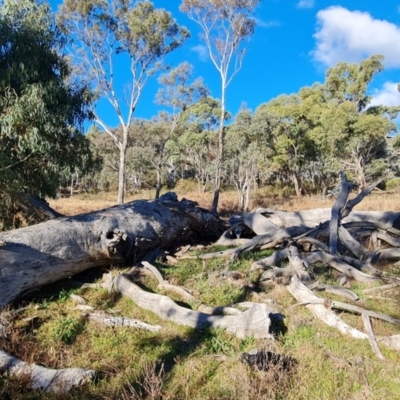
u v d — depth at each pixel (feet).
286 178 147.84
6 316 19.07
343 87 143.23
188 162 163.02
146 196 141.79
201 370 15.46
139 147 160.35
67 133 28.53
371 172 127.34
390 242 33.47
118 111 81.41
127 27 78.84
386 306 21.34
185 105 102.12
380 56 137.28
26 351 16.81
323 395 13.66
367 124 116.98
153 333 18.72
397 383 14.40
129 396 13.78
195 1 74.59
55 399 13.89
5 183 27.22
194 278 25.86
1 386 14.43
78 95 29.78
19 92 26.12
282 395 13.75
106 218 27.35
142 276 25.81
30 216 31.73
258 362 15.14
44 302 21.66
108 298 22.63
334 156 121.49
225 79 78.48
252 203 95.66
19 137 25.12
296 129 119.24
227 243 36.50
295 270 23.80
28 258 21.66
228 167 129.80
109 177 171.01
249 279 25.20
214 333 18.25
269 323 17.38
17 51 26.48
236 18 76.33
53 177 29.25
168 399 13.69
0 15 26.84
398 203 68.59
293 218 39.58
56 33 29.58
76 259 24.47
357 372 14.85
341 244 32.17
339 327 18.26
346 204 31.99
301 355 16.14
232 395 13.91
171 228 33.09
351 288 24.17
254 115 113.09
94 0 75.05
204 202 100.99
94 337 18.30
